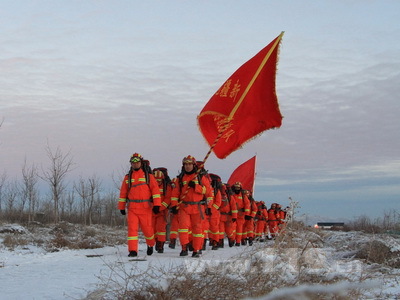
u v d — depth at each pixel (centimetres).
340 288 381
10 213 3528
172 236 1608
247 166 2564
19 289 687
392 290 614
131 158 1256
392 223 2455
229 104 945
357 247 1255
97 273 837
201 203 1259
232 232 1961
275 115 943
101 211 4294
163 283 532
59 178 3369
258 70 923
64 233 2369
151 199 1264
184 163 1266
